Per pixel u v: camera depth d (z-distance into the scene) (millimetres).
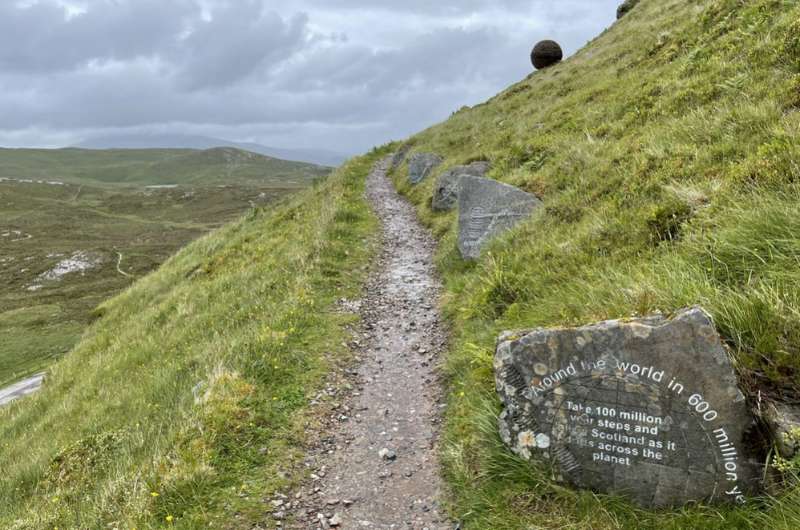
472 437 6285
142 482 6266
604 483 5020
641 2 35844
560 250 9227
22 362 42969
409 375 9117
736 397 4426
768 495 4207
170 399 9375
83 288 74438
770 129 7957
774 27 11922
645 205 8531
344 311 11977
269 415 7648
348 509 5992
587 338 4992
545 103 24844
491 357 7301
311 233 18594
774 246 5543
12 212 144750
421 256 16297
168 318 16938
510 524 4984
